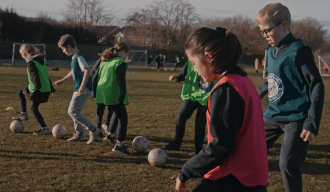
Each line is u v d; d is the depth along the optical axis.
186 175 1.40
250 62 60.62
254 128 1.35
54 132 4.80
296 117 2.23
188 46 1.40
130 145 4.62
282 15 2.24
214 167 1.31
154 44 52.47
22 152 4.03
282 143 2.30
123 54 4.20
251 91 1.38
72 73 4.39
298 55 2.16
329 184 3.25
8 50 32.78
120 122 4.07
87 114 7.17
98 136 5.04
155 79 18.81
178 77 4.26
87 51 40.19
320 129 6.15
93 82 4.62
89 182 3.08
